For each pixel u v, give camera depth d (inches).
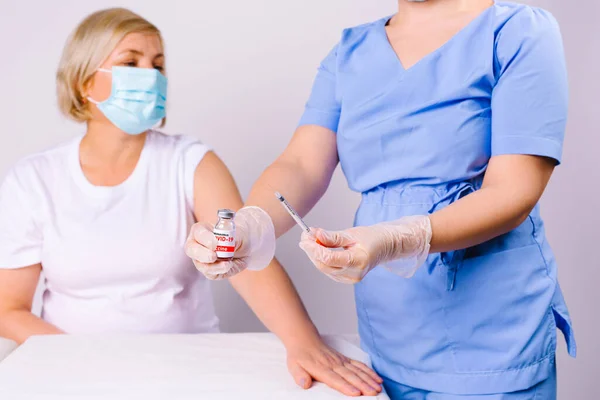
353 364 53.1
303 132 59.7
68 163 74.1
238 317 102.3
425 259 49.2
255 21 97.8
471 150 51.4
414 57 54.4
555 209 97.8
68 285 71.6
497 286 51.1
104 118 74.2
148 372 52.2
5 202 73.2
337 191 99.3
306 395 48.5
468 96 51.3
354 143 55.1
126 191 72.7
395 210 53.5
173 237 72.2
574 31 94.7
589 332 98.8
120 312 71.3
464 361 51.8
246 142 99.9
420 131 52.4
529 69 48.6
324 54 98.2
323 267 41.2
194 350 56.5
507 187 47.3
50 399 47.7
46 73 99.3
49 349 56.6
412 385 53.7
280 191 54.5
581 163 96.7
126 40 72.8
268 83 98.8
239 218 47.5
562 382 100.2
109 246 71.0
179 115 99.5
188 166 73.9
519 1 94.3
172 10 98.0
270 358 54.9
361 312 57.2
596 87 95.3
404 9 56.6
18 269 72.8
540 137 47.9
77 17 98.7
